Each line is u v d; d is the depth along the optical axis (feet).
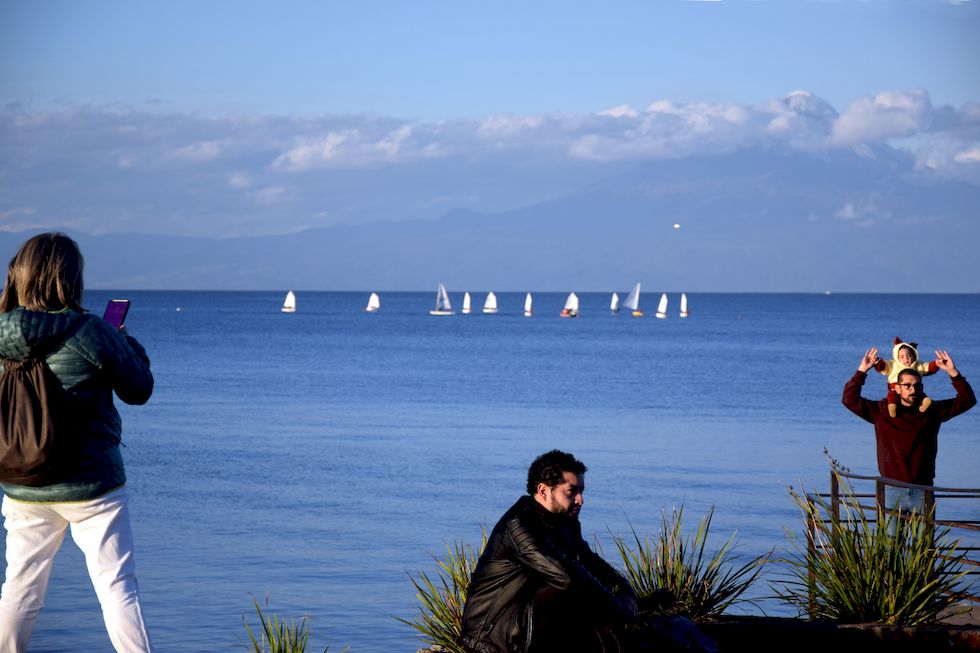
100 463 28.73
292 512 114.01
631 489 126.72
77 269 29.35
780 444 172.65
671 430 194.80
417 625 40.88
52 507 28.66
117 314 31.91
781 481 132.77
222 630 66.80
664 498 120.06
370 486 131.23
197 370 360.89
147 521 108.99
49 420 27.50
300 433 188.44
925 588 38.40
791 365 406.62
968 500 111.14
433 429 195.93
